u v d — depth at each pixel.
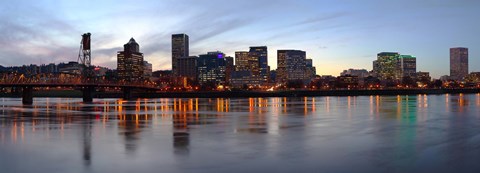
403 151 44.25
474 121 79.38
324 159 40.22
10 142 51.94
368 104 166.00
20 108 146.75
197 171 35.66
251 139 53.69
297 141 51.72
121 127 70.19
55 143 50.91
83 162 39.28
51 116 99.81
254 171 35.59
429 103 170.12
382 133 59.78
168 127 70.06
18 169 36.94
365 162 38.81
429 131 62.34
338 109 127.06
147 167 37.09
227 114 105.00
